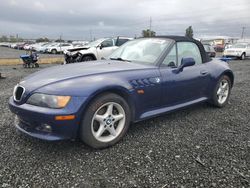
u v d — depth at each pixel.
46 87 2.57
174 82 3.47
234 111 4.43
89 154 2.71
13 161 2.52
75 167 2.44
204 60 4.27
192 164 2.52
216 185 2.17
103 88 2.67
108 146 2.87
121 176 2.29
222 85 4.62
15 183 2.16
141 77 3.08
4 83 7.23
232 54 19.41
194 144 2.99
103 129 2.80
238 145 2.98
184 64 3.54
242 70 11.33
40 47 32.22
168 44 3.66
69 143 2.95
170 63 3.54
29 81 2.83
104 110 2.83
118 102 2.86
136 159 2.61
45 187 2.12
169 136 3.23
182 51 3.84
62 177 2.26
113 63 3.43
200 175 2.32
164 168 2.43
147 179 2.25
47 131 2.55
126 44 4.27
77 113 2.50
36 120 2.52
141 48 3.84
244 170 2.42
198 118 3.99
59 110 2.44
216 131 3.44
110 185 2.16
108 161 2.56
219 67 4.45
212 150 2.84
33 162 2.52
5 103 4.73
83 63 3.50
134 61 3.62
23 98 2.64
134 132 3.34
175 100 3.62
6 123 3.58
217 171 2.39
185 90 3.71
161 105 3.43
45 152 2.73
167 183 2.19
